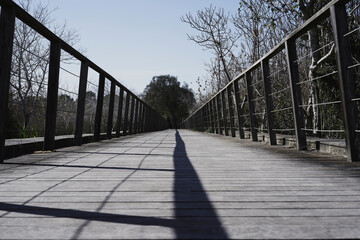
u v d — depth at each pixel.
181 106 40.28
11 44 2.14
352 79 1.99
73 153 2.83
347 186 1.34
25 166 1.99
